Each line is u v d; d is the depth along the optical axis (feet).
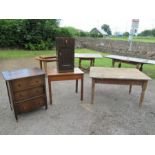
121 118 9.24
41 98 9.41
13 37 34.37
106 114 9.61
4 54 29.50
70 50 9.91
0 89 13.01
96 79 9.89
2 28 32.37
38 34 36.73
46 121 8.71
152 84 15.24
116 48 30.86
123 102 11.27
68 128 8.18
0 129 7.97
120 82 9.80
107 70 11.15
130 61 16.71
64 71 10.25
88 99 11.56
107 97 12.00
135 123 8.79
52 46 38.63
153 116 9.55
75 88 13.60
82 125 8.45
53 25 39.34
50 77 9.89
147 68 21.33
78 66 21.12
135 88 14.01
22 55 29.40
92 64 19.20
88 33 49.29
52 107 10.27
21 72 9.03
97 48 35.86
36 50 36.06
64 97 11.80
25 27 35.01
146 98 12.03
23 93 8.50
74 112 9.73
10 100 9.45
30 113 9.48
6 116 9.13
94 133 7.86
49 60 15.94
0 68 20.06
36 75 8.63
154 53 24.29
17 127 8.14
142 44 25.90
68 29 41.96
